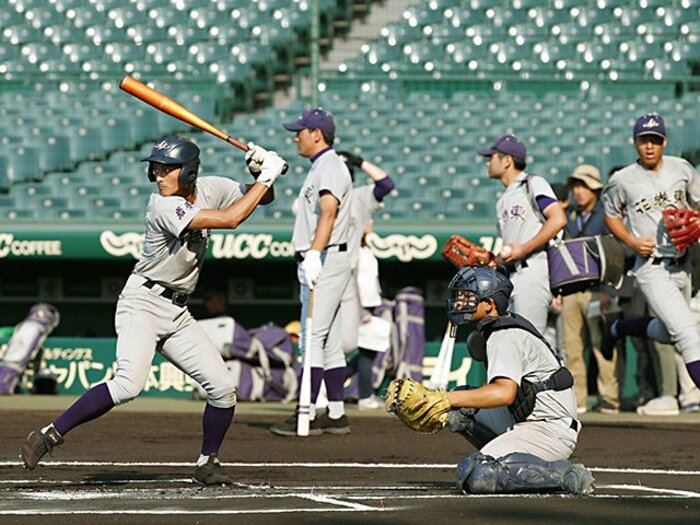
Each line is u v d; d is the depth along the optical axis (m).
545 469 20.50
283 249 48.69
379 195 36.88
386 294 52.53
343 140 60.59
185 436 32.91
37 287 53.75
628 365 47.75
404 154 59.25
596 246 33.16
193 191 22.23
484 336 20.75
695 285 34.91
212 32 68.50
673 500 19.84
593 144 59.91
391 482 23.03
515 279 33.16
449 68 68.12
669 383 41.50
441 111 62.94
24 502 19.55
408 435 33.53
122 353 21.86
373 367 45.56
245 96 65.31
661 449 29.88
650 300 33.81
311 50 63.12
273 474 24.53
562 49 67.88
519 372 20.30
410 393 20.03
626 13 69.44
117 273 53.66
